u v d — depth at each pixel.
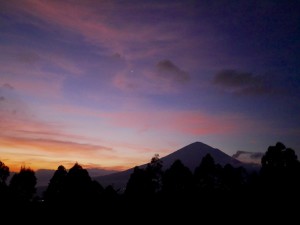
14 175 36.28
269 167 36.34
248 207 33.00
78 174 34.22
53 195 33.84
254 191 35.69
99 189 36.41
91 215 32.34
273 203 31.86
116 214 33.75
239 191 39.09
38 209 32.53
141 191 38.62
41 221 29.72
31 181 36.56
